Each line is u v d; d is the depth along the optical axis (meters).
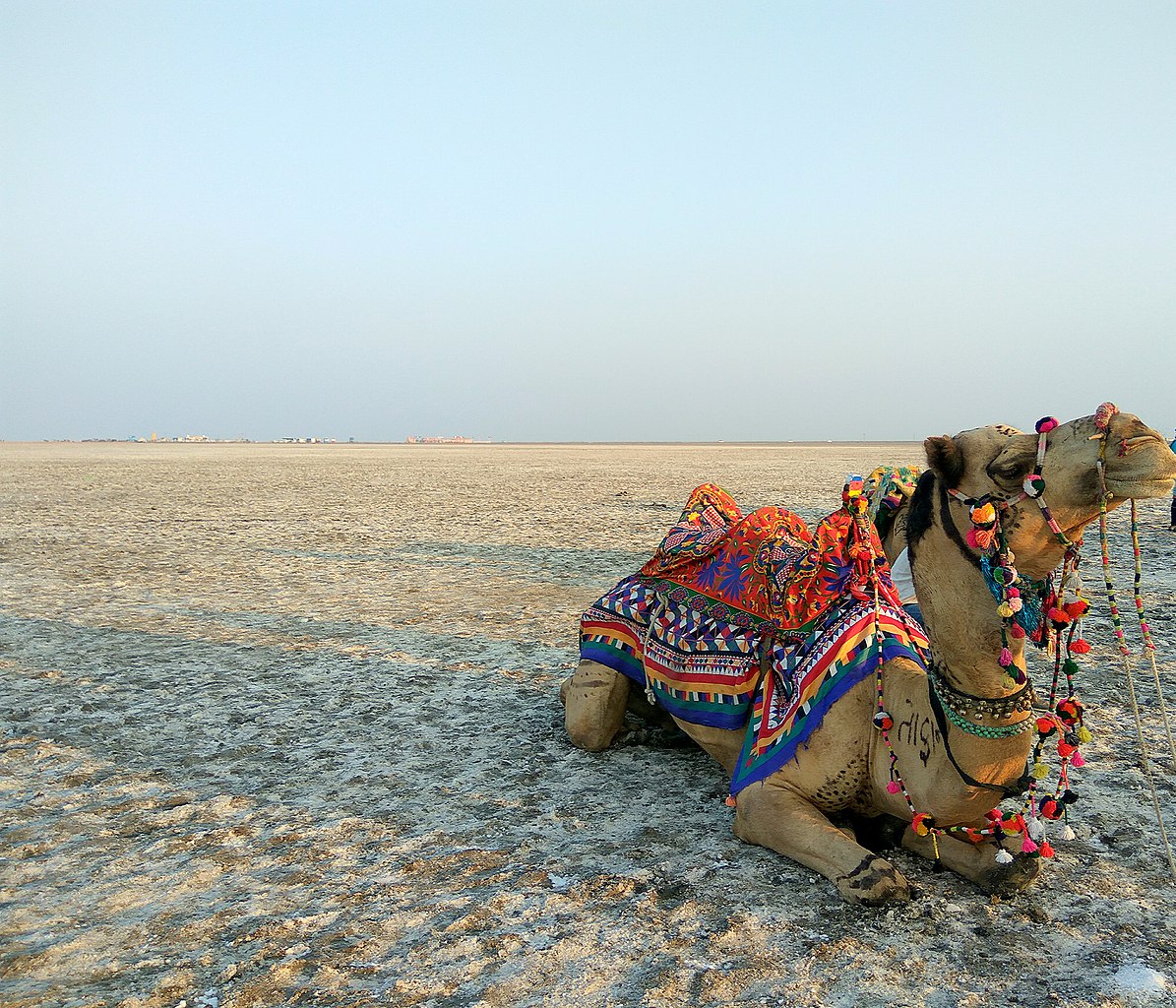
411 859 4.46
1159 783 5.20
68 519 21.41
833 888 4.07
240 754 5.91
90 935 3.84
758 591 4.76
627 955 3.62
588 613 5.85
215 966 3.61
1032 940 3.68
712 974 3.47
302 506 25.02
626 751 5.88
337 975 3.54
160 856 4.53
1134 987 3.37
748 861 4.34
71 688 7.36
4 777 5.54
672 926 3.80
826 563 4.49
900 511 4.79
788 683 4.41
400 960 3.63
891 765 3.89
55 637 9.20
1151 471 2.86
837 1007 3.29
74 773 5.60
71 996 3.43
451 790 5.29
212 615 10.28
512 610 10.49
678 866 4.31
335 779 5.50
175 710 6.80
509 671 7.81
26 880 4.31
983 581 3.30
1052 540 3.14
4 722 6.55
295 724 6.49
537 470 50.00
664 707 5.30
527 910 3.97
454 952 3.67
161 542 17.02
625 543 16.48
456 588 12.06
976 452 3.26
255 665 8.05
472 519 21.25
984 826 4.00
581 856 4.45
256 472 46.44
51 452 91.12
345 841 4.68
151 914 4.00
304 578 12.93
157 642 8.97
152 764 5.75
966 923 3.79
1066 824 4.63
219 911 4.02
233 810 5.07
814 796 4.24
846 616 4.32
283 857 4.51
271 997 3.41
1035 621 3.28
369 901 4.08
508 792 5.25
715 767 5.59
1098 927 3.77
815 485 32.53
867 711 4.11
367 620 9.98
